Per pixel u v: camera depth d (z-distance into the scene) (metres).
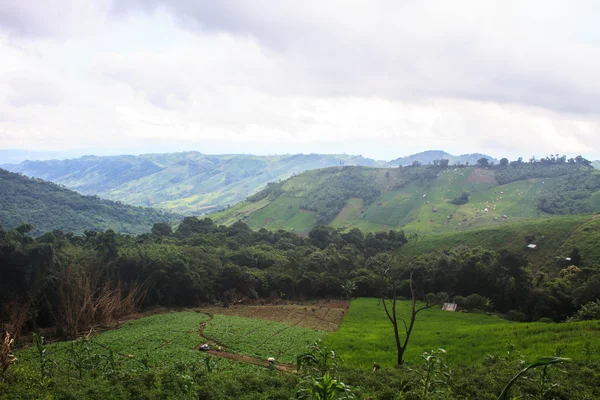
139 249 85.00
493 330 50.94
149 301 78.88
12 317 51.38
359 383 29.12
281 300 92.19
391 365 38.19
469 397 25.12
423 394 23.64
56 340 53.62
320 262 104.88
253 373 32.06
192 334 55.03
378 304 84.88
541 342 41.66
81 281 62.16
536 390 24.30
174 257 84.69
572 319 60.59
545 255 96.81
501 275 80.62
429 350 43.12
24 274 57.31
